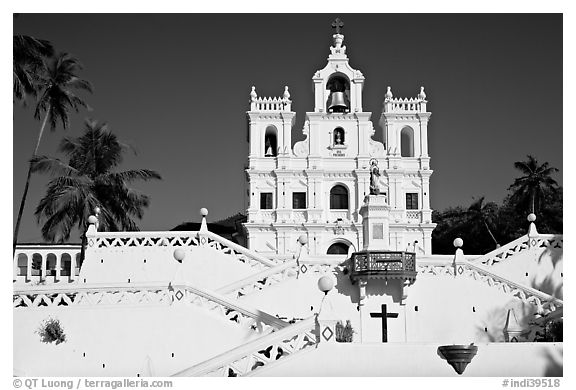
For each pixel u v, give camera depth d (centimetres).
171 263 3259
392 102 5453
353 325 2802
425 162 5372
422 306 2825
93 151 4753
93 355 2250
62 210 4312
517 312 2805
